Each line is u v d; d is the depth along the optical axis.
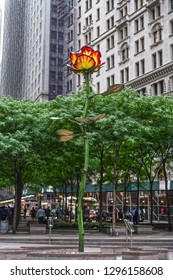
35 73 101.38
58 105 25.38
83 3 73.31
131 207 49.25
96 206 48.56
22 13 126.62
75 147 26.16
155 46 51.19
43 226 24.41
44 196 70.94
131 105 23.59
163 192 44.53
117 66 59.59
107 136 23.62
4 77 163.62
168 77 48.09
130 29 57.25
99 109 23.75
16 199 26.09
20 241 20.66
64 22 92.81
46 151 26.17
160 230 29.36
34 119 25.06
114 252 12.37
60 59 95.44
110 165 33.94
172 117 24.38
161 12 50.56
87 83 10.52
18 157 25.34
